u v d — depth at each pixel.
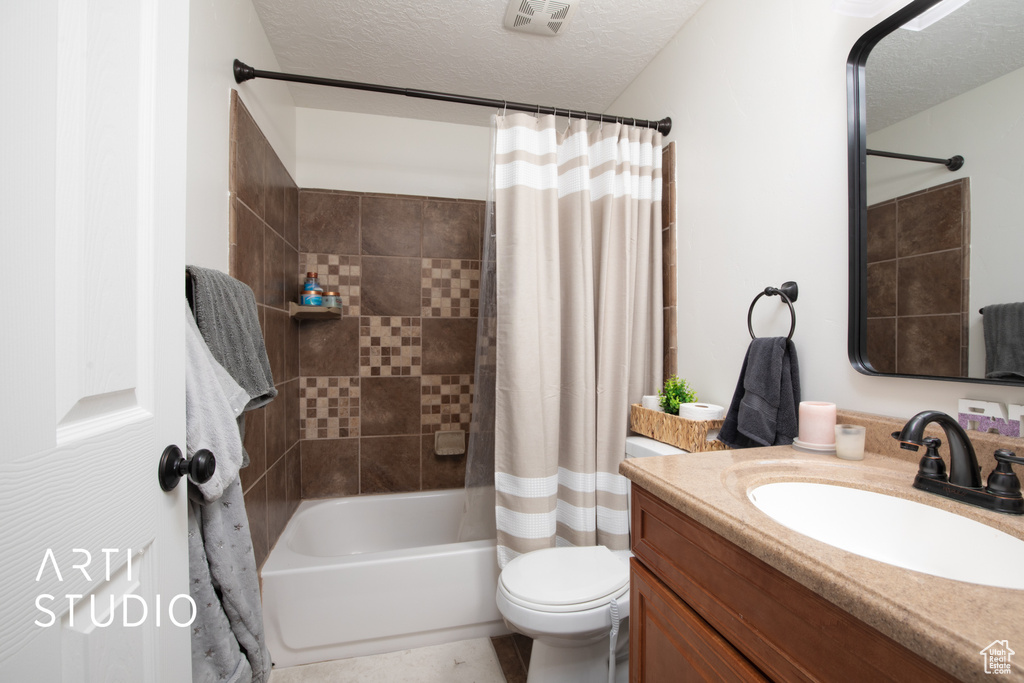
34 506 0.41
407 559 1.63
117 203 0.54
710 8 1.54
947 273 0.86
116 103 0.53
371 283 2.37
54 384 0.44
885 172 0.97
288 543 1.81
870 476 0.83
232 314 1.06
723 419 1.38
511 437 1.56
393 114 2.40
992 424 0.81
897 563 0.71
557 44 1.78
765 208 1.31
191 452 0.77
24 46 0.41
